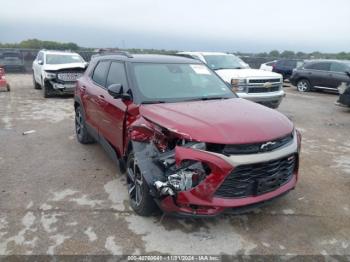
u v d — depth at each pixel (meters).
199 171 3.00
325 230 3.43
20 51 23.47
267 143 3.12
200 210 3.08
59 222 3.50
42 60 12.89
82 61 13.31
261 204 3.25
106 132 4.67
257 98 8.32
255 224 3.51
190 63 4.94
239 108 3.81
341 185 4.54
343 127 8.12
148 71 4.41
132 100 3.99
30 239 3.21
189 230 3.39
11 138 6.58
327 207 3.90
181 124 3.21
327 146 6.40
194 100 4.14
